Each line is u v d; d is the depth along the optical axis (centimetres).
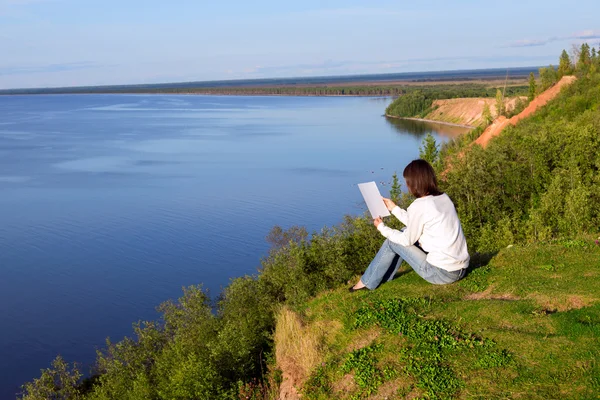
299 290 1587
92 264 5359
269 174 9688
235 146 13900
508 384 539
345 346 692
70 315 4244
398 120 19038
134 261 5394
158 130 18650
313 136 15475
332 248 1717
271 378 801
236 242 5800
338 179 8919
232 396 960
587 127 2578
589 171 2392
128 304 4397
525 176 2542
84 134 17675
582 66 6444
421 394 557
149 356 2327
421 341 642
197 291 2377
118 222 6775
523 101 7088
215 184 8956
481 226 2348
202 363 1259
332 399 608
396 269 812
